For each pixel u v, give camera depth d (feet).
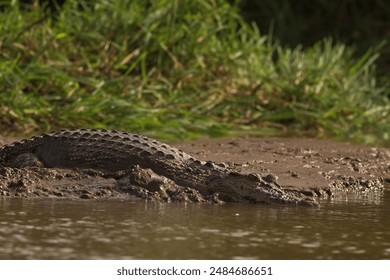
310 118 102.83
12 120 89.15
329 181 64.69
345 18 158.10
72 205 53.11
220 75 104.83
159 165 59.57
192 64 103.86
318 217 52.47
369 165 74.95
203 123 94.48
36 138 64.69
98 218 49.57
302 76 108.06
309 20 158.40
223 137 92.12
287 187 61.05
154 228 47.52
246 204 56.13
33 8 104.27
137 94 96.58
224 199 56.95
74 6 105.60
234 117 100.99
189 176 58.70
